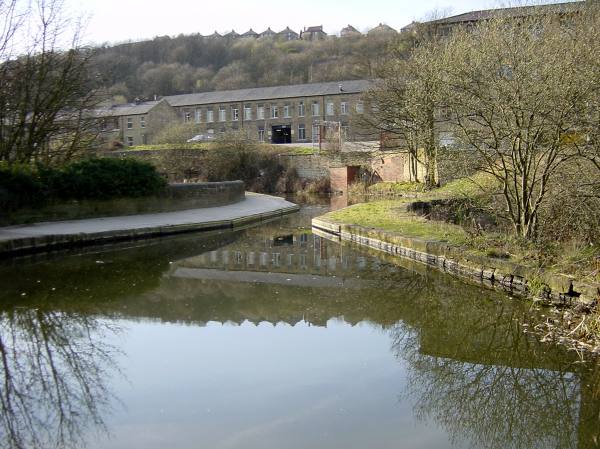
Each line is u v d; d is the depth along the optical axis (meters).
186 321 8.55
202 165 43.69
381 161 38.34
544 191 10.08
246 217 22.36
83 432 5.02
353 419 5.26
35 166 17.78
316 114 62.25
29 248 14.06
